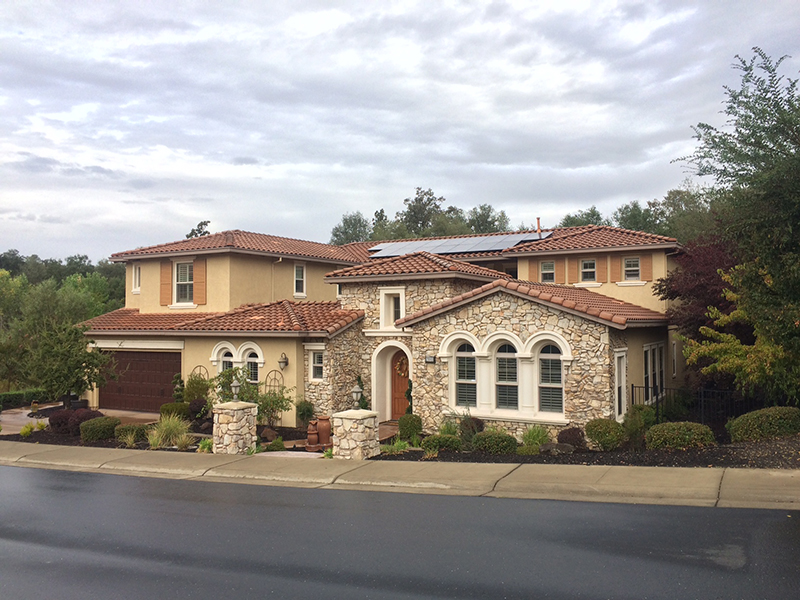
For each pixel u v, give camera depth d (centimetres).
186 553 892
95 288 5356
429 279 2173
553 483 1171
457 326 1947
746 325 1898
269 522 1024
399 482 1256
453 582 743
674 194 4866
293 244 3069
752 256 1249
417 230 6781
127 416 2511
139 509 1139
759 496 1019
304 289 2953
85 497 1247
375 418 1567
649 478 1160
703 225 3769
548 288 2084
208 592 751
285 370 2197
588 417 1733
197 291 2664
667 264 2583
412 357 2191
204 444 1716
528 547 847
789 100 1187
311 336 2156
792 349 1283
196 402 2209
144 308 2833
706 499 1028
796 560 759
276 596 729
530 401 1833
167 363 2578
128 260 2877
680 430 1405
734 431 1463
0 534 1019
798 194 1118
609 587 707
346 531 958
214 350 2356
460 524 966
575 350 1758
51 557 899
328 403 2156
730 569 740
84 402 2723
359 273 2273
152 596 747
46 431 2111
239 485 1319
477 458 1476
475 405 1934
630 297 2552
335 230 7194
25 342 3008
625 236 2616
